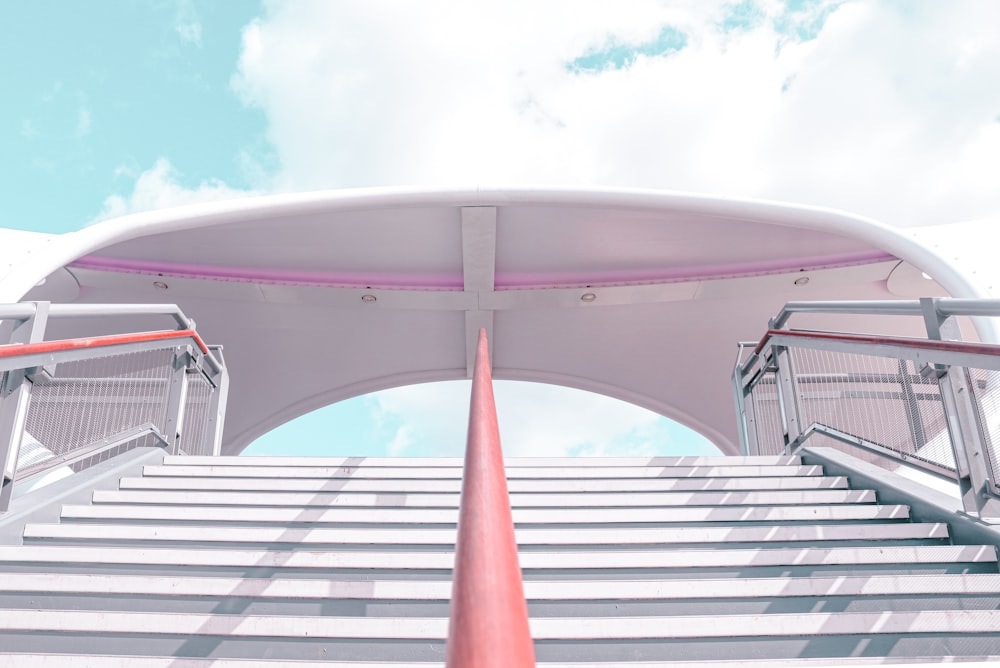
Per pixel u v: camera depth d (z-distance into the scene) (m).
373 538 2.86
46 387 3.70
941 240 7.99
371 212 8.44
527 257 9.80
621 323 11.38
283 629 2.21
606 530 2.87
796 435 4.58
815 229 8.20
